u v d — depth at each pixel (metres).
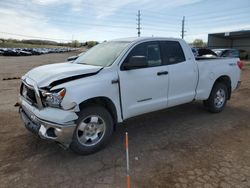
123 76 3.94
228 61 6.00
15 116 5.59
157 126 5.02
